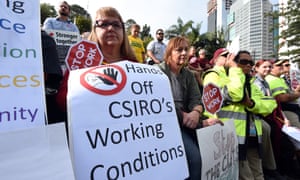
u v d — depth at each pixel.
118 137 1.41
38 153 1.08
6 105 1.18
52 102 1.66
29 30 1.33
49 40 1.71
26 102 1.24
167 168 1.58
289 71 5.75
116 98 1.47
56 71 1.67
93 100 1.38
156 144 1.57
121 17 2.20
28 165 1.05
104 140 1.35
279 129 3.73
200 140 2.05
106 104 1.42
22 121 1.21
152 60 6.56
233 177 2.64
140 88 1.62
